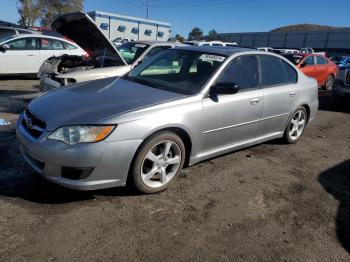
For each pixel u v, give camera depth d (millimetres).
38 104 3734
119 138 3299
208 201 3768
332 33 63875
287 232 3365
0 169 4055
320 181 4598
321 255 3086
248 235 3248
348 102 10664
